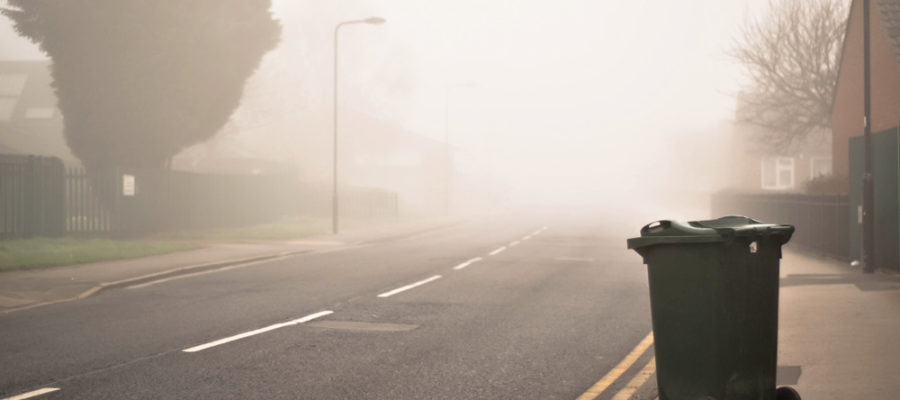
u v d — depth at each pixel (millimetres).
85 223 24906
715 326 5234
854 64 21828
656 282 5469
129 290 12805
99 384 6527
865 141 14125
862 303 10727
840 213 16984
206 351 7914
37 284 12914
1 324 9477
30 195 19453
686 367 5328
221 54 25016
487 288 13219
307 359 7582
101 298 11844
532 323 9758
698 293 5281
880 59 19250
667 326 5406
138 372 6973
